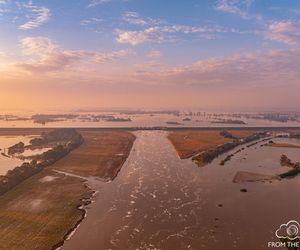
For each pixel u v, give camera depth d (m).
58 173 83.94
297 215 55.81
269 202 62.22
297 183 74.75
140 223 53.56
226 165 93.81
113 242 47.28
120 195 67.19
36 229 51.16
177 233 49.88
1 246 45.84
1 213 57.19
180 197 65.69
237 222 53.34
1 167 91.50
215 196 66.00
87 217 56.00
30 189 70.44
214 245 46.06
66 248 45.59
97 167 90.81
